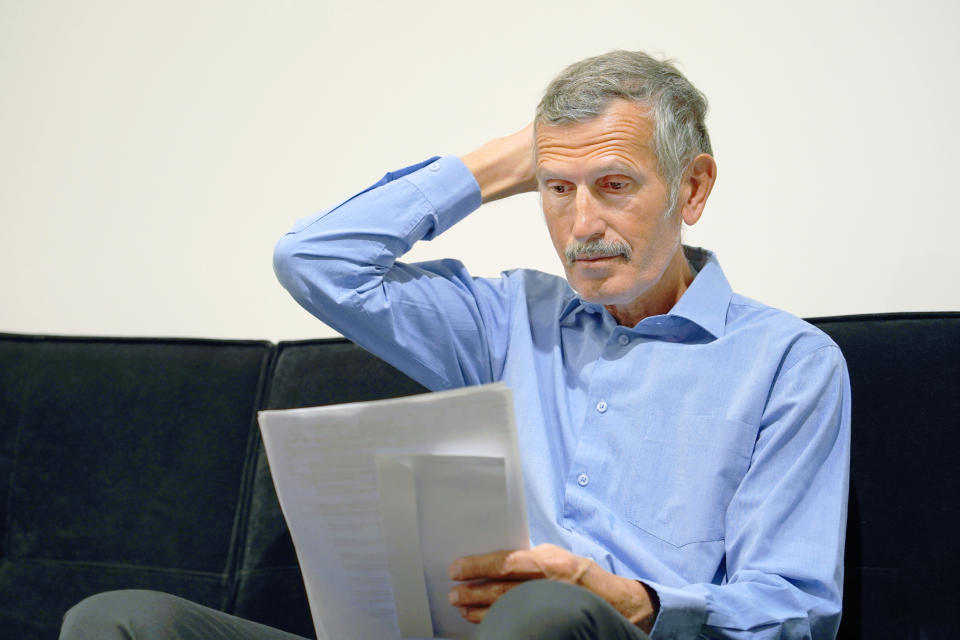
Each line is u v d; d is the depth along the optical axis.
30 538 3.01
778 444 2.26
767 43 3.20
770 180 3.17
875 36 3.11
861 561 2.46
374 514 1.79
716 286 2.51
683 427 2.35
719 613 2.00
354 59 3.59
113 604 1.80
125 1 3.77
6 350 3.19
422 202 2.65
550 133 2.35
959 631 2.35
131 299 3.66
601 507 2.35
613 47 3.35
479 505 1.74
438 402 1.70
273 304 3.56
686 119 2.39
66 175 3.75
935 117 3.05
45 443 3.08
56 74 3.79
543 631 1.56
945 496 2.42
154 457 3.01
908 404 2.49
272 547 2.88
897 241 3.05
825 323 2.65
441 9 3.52
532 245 3.39
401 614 1.87
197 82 3.69
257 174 3.62
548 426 2.54
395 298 2.61
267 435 1.84
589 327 2.64
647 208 2.32
